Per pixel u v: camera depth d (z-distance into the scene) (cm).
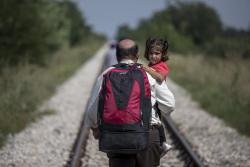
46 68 5566
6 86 3105
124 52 999
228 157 1869
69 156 1870
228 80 3856
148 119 956
